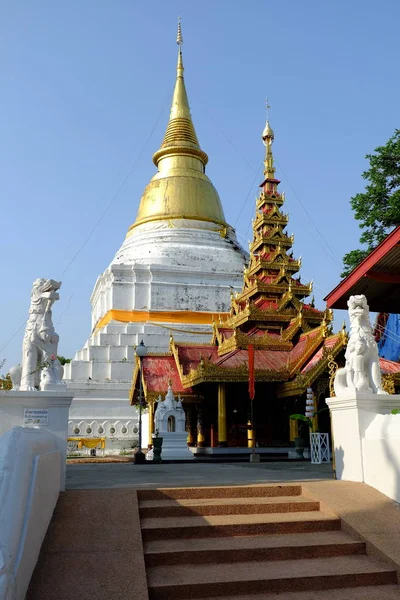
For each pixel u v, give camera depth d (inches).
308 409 1074.1
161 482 505.7
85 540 319.6
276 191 1541.6
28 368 506.3
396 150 1232.8
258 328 1328.7
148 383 1316.4
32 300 528.4
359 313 514.0
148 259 2090.3
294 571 316.8
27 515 259.8
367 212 1264.8
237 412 1247.5
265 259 1451.8
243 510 399.2
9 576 203.0
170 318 1982.0
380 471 440.1
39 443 325.1
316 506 413.7
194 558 328.8
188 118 2498.8
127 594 264.8
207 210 2314.2
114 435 1667.1
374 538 349.1
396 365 1113.4
